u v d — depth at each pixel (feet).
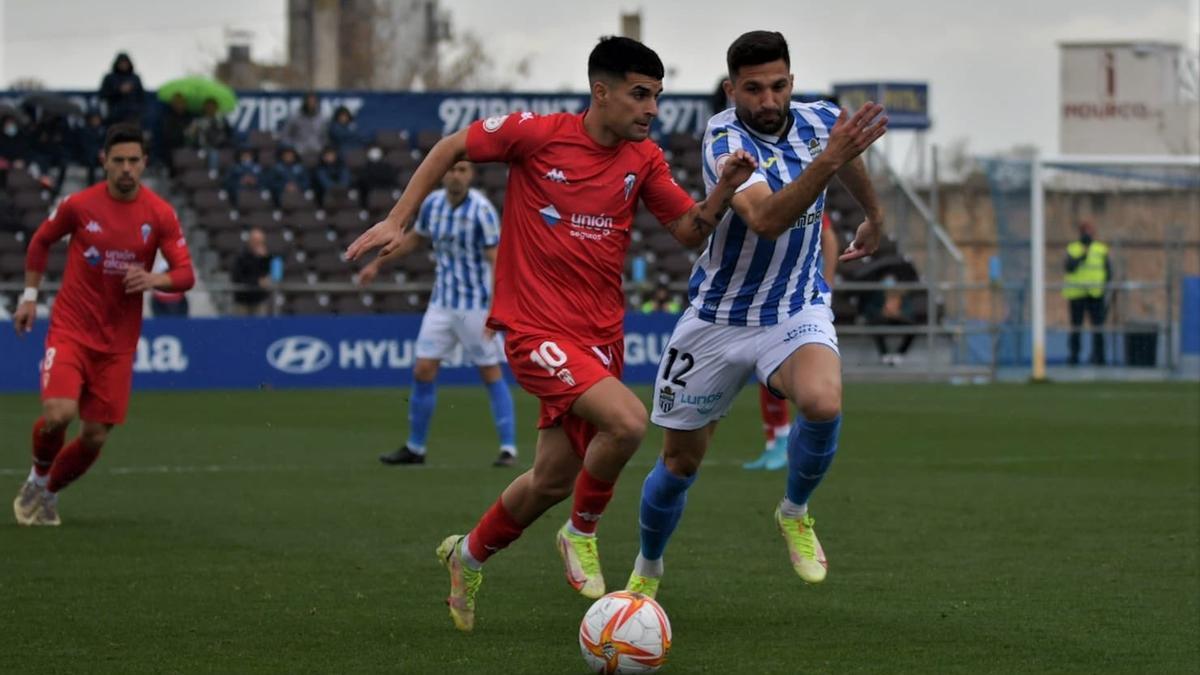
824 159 43.98
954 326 189.78
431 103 208.33
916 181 215.31
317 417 132.36
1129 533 67.10
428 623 47.78
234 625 47.24
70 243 67.62
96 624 47.26
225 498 79.77
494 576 56.49
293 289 165.17
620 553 62.69
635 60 46.50
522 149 47.39
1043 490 83.10
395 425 125.70
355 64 419.74
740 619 48.49
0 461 97.25
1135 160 181.47
